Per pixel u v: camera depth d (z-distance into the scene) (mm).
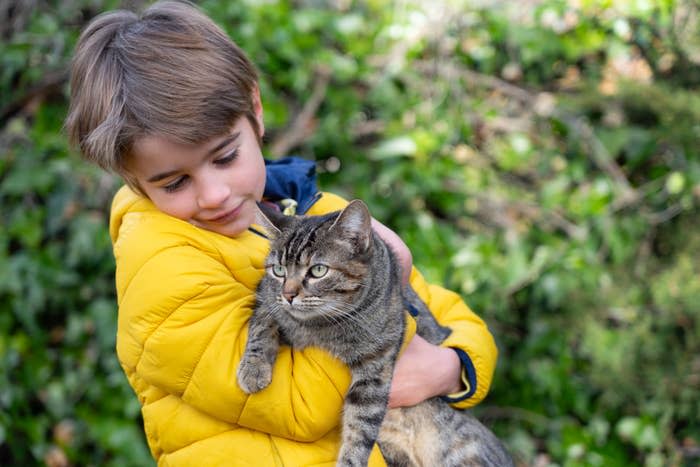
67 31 4727
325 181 4820
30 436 4242
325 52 4887
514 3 5102
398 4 5020
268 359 2326
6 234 4355
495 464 2729
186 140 2148
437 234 4703
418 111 4871
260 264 2582
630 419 4500
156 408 2369
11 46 4574
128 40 2236
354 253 2504
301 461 2291
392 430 2592
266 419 2258
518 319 4703
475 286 4535
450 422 2664
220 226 2377
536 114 4980
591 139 4812
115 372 4359
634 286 4535
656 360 4430
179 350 2203
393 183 4777
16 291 4227
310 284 2447
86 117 2260
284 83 4836
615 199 4695
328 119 4848
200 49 2258
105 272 4438
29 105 4691
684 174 4582
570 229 4812
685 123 4641
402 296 2646
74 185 4395
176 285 2213
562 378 4617
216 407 2236
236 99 2258
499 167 5004
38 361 4355
